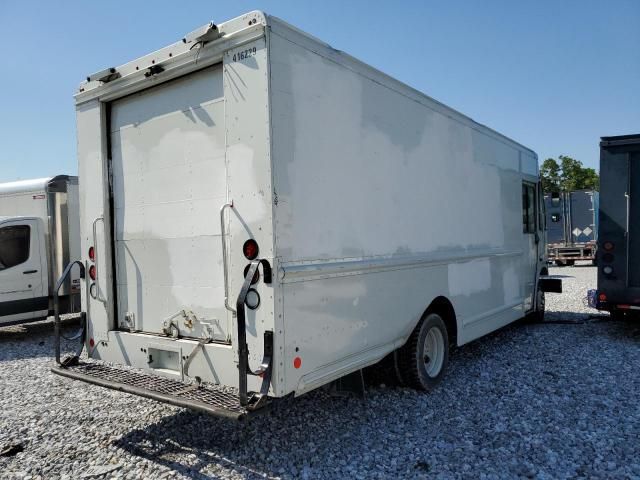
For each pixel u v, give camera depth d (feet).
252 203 10.29
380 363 16.24
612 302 23.79
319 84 11.46
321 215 11.39
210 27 10.69
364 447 12.19
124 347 13.15
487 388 16.61
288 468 11.19
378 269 13.43
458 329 18.13
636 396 15.60
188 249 12.04
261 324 10.13
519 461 11.37
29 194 29.71
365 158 13.04
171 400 10.42
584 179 189.98
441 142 17.06
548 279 28.12
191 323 11.98
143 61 12.42
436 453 11.83
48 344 26.58
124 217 13.51
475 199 19.65
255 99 10.23
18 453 12.50
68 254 29.96
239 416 9.35
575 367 19.02
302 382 10.69
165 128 12.50
